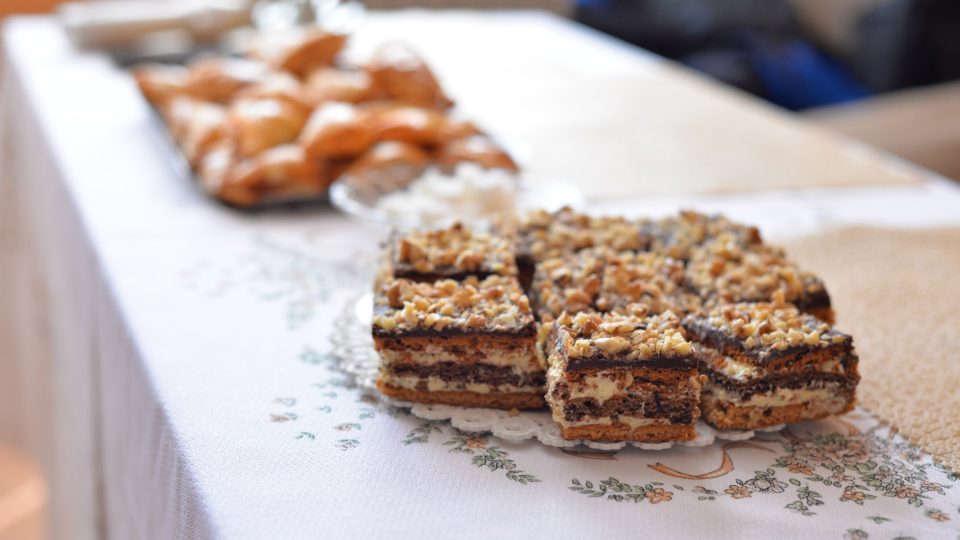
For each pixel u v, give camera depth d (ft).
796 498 1.62
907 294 2.15
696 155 2.88
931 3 5.77
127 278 2.16
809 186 2.69
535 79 3.71
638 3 6.01
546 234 2.04
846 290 2.16
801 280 1.88
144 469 1.88
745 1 6.05
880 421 1.78
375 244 2.36
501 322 1.75
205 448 1.69
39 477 3.69
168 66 3.70
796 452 1.71
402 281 1.84
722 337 1.74
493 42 4.31
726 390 1.72
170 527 1.73
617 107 3.36
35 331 3.27
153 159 2.81
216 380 1.85
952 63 5.74
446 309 1.76
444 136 2.62
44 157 3.03
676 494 1.63
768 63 5.74
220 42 4.06
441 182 2.40
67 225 2.64
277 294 2.13
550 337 1.76
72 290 2.59
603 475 1.66
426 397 1.78
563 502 1.61
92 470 2.36
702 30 5.89
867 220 2.48
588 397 1.68
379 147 2.56
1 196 3.84
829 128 4.82
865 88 5.92
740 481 1.65
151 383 1.84
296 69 3.22
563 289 1.86
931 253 2.32
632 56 4.14
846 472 1.67
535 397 1.77
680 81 3.74
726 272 1.90
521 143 2.89
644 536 1.56
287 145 2.66
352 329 1.97
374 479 1.64
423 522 1.58
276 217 2.48
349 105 2.87
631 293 1.83
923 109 5.00
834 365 1.73
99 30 3.92
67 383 2.69
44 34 4.24
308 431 1.73
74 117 3.12
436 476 1.65
